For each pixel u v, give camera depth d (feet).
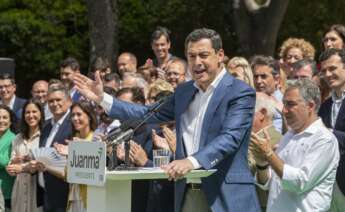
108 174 31.22
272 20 104.53
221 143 32.42
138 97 49.62
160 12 122.83
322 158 34.99
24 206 54.13
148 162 41.96
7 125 57.26
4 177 56.29
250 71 49.03
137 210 46.01
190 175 31.94
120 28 123.54
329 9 125.80
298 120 35.55
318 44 124.98
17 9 121.39
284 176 34.53
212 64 33.81
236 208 33.50
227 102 33.76
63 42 122.21
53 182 51.85
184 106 34.76
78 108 50.88
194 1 121.60
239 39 106.63
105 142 32.12
